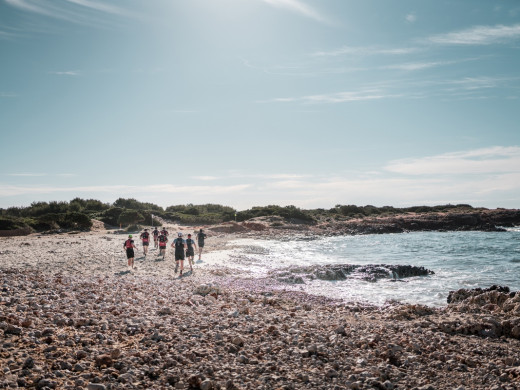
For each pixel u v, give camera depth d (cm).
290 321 1145
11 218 5059
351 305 1609
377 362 816
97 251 3159
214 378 675
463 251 3897
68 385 590
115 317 1002
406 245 4575
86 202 7562
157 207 8362
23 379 588
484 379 750
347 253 3844
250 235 5738
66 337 789
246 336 929
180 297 1444
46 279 1562
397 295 1920
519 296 1357
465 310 1397
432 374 768
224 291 1677
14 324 827
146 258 2891
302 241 5169
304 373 719
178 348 796
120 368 676
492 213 8500
